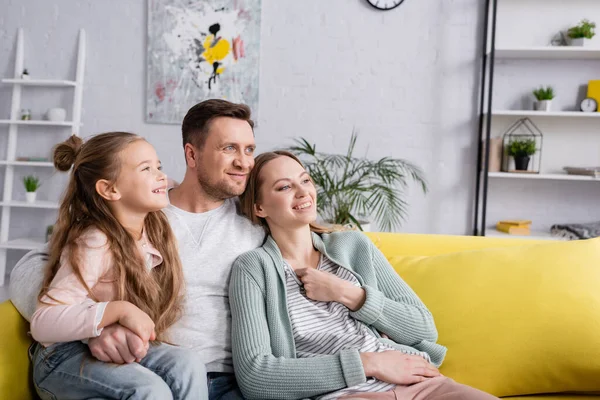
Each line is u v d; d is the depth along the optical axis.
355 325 1.52
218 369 1.50
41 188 4.09
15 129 3.97
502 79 3.71
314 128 3.87
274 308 1.50
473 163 3.77
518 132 3.75
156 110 3.95
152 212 1.52
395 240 1.95
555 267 1.63
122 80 3.98
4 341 1.33
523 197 3.77
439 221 3.83
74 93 3.99
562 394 1.57
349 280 1.59
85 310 1.25
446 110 3.77
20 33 4.00
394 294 1.60
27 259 1.47
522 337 1.53
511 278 1.63
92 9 3.97
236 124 1.61
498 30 3.70
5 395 1.29
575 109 3.67
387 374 1.39
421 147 3.81
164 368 1.29
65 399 1.27
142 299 1.41
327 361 1.38
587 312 1.54
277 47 3.85
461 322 1.59
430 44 3.75
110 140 1.45
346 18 3.80
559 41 3.64
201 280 1.53
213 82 3.90
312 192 1.62
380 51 3.79
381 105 3.81
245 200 1.67
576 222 3.74
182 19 3.88
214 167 1.59
